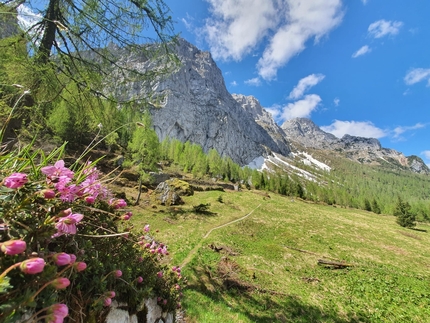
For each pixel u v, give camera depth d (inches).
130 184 1080.8
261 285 395.2
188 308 244.8
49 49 196.4
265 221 941.8
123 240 91.2
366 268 550.0
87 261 66.5
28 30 181.6
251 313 306.2
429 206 2736.2
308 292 401.4
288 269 496.1
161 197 990.4
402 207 1615.4
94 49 213.2
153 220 693.3
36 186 53.1
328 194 3046.3
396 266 593.0
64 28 85.5
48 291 45.2
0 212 47.5
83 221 69.7
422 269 591.2
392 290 437.1
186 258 446.9
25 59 167.2
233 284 373.1
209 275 387.2
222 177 3004.4
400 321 338.6
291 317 317.1
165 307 129.2
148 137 898.1
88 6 191.9
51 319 38.2
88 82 200.4
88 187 64.6
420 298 407.5
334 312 347.3
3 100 152.4
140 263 104.7
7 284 35.0
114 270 70.8
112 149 1042.7
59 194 55.9
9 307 36.4
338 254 643.5
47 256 44.8
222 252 531.5
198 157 2650.1
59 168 56.1
